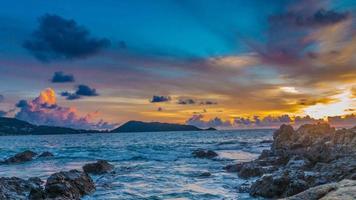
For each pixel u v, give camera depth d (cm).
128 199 2230
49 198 2078
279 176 2239
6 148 8631
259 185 2286
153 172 3469
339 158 2927
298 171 2350
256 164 3353
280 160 3403
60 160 5200
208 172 3262
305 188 2092
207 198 2228
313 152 3262
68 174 2500
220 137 14275
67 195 2202
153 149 7150
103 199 2245
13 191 2325
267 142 8438
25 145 10275
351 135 3322
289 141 4431
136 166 4022
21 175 3566
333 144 3412
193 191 2456
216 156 5159
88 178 2620
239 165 3516
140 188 2605
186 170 3606
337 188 1012
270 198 2166
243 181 2858
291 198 1042
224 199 2186
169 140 12238
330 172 2297
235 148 6838
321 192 1023
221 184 2739
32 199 2131
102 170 3547
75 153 6456
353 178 2058
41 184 2741
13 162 4941
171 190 2506
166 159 4947
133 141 11900
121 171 3588
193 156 5319
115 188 2622
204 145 8225
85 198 2289
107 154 6088
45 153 5838
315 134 4172
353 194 922
